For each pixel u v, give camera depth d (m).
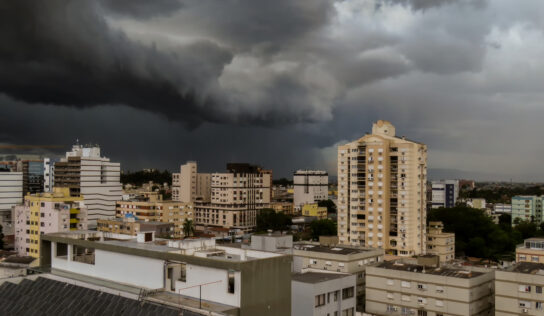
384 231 183.62
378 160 185.50
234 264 50.88
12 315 59.84
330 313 82.81
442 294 104.19
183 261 55.00
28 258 120.56
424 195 189.75
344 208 194.88
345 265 125.19
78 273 66.25
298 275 89.31
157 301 52.59
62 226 187.62
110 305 54.44
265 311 52.88
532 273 96.50
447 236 190.88
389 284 111.75
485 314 105.75
